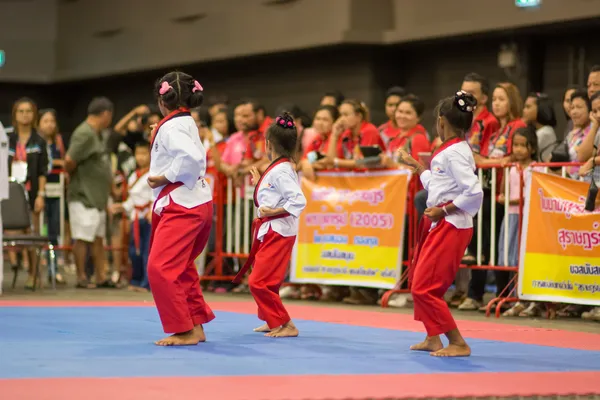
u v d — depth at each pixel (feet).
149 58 58.59
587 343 20.71
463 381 15.06
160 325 22.74
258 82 53.72
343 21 45.65
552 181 26.94
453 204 17.84
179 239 18.69
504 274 28.94
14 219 34.37
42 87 67.97
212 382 14.32
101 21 62.69
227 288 35.37
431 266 18.07
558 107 41.14
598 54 39.73
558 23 38.63
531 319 26.76
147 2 59.21
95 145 36.35
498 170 28.45
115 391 13.38
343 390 13.82
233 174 34.47
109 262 44.65
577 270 26.37
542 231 27.02
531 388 14.56
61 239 39.27
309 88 50.42
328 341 20.12
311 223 32.45
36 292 34.47
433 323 18.07
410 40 44.27
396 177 30.35
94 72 62.90
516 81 41.83
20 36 66.23
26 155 37.06
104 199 36.78
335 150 31.86
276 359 17.16
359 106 31.86
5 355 17.06
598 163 25.26
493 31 40.86
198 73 57.93
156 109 37.35
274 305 20.95
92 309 27.09
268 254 21.12
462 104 18.01
